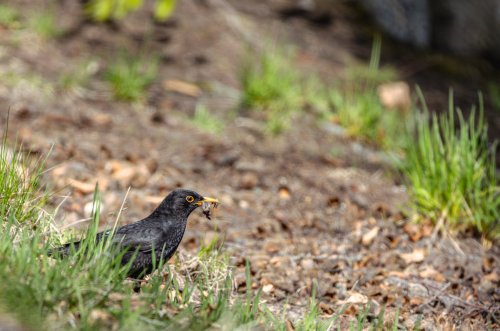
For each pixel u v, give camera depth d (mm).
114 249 7348
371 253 10539
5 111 13688
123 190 11562
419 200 11305
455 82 21141
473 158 11188
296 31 21391
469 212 11031
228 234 10711
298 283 9297
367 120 16219
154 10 20500
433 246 10758
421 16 23062
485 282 9734
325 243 10789
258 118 16422
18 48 16984
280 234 11023
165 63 18266
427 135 11453
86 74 16562
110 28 19156
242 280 8906
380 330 7715
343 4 23297
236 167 13477
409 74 20781
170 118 15391
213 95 17141
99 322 5820
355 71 19703
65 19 19031
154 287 6906
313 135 16000
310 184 13297
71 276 6348
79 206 10430
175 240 8156
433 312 8938
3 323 5434
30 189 8555
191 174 12977
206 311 6770
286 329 7305
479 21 23266
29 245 6746
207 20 20719
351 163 14805
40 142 12414
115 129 14352
